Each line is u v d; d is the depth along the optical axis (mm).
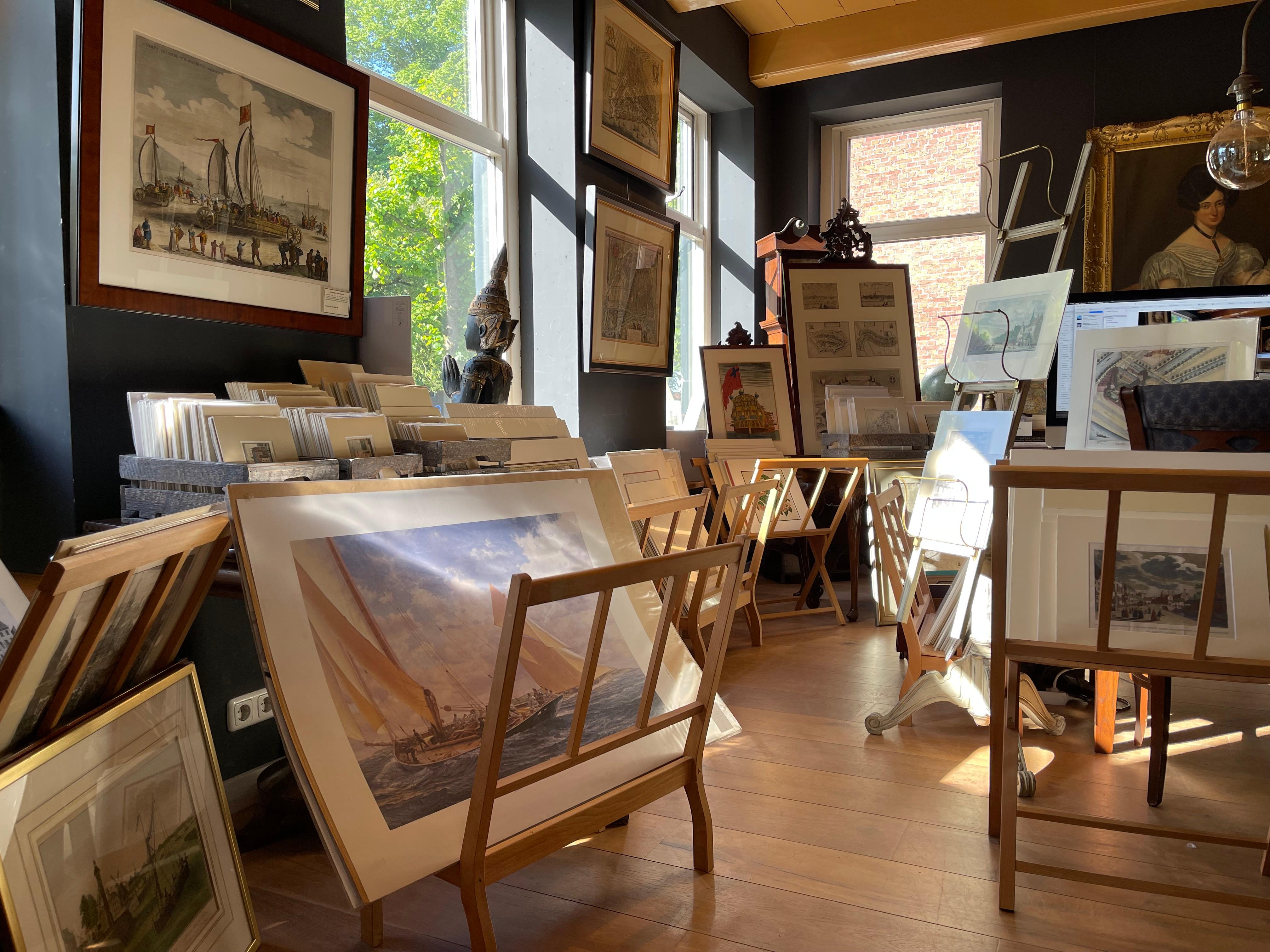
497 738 1495
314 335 2779
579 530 2236
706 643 4285
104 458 2180
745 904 1897
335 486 1751
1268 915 1859
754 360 5824
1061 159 6070
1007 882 1870
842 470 5184
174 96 2234
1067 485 1806
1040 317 3605
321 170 2707
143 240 2180
